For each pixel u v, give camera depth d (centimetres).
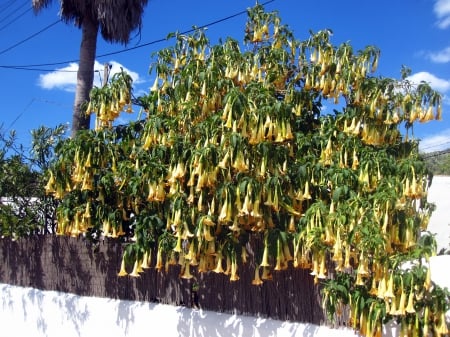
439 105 621
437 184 1232
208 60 663
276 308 608
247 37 728
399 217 491
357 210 489
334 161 600
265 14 713
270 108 544
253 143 545
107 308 781
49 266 887
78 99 1009
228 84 621
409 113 632
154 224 663
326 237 496
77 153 685
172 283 717
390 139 646
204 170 547
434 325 450
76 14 1059
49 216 927
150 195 616
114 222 706
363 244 466
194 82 633
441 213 1211
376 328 478
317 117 670
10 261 955
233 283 647
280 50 667
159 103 685
